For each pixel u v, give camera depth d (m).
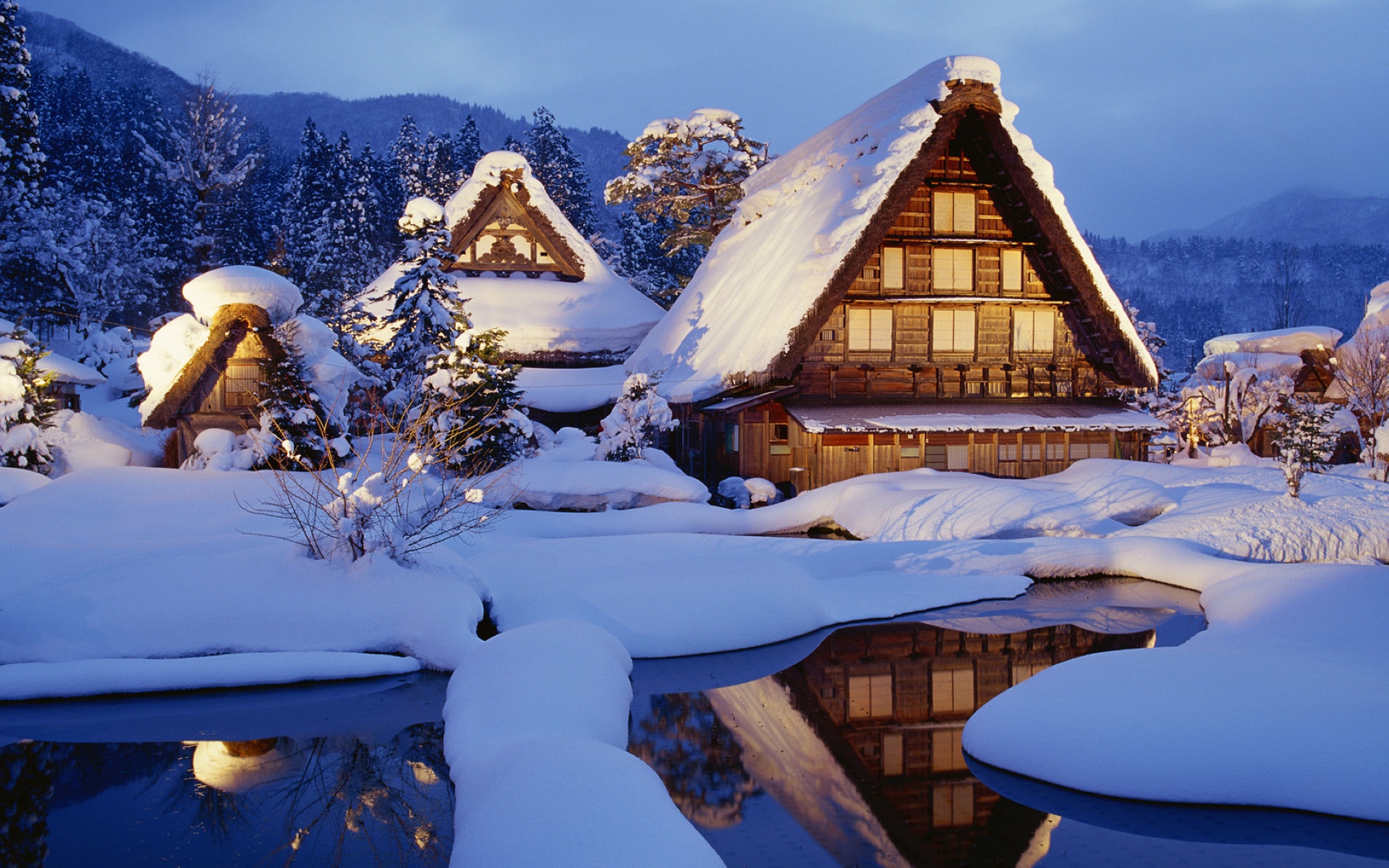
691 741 9.60
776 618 14.10
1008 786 8.46
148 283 57.34
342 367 25.42
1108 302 28.06
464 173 81.38
